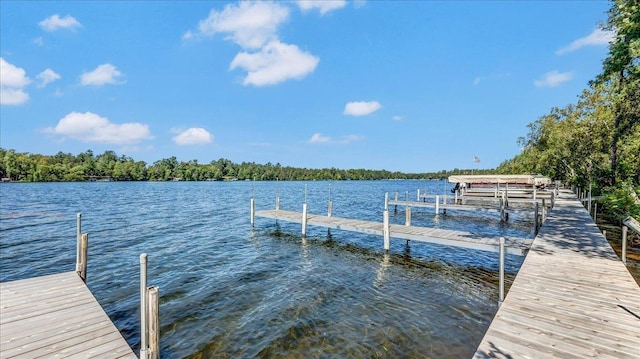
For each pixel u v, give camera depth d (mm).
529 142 48531
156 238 16625
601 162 27875
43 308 6152
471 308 8039
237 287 9461
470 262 12289
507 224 22078
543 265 7336
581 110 31422
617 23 11320
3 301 6434
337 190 69875
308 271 11133
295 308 7980
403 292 9125
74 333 5238
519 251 10148
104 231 18469
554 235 10719
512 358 3832
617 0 10750
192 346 6238
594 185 26172
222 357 5887
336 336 6621
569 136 30812
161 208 31266
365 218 25344
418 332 6785
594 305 5211
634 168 20109
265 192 61812
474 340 6461
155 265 11727
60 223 21156
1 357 4484
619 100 14883
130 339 6590
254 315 7582
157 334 4949
